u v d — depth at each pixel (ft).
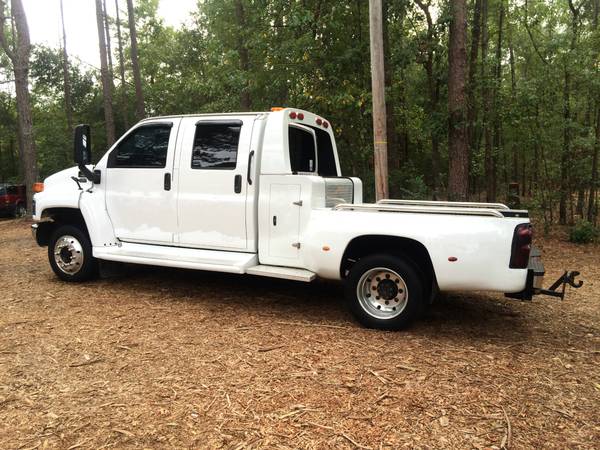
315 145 20.61
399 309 15.07
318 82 33.14
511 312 17.66
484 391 11.27
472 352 13.65
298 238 16.34
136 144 19.42
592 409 10.52
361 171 38.14
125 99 84.17
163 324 15.70
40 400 10.71
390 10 34.71
